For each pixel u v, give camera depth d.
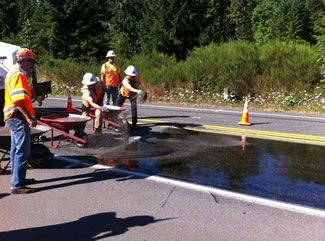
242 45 16.94
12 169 4.45
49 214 3.85
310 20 33.75
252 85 14.80
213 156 6.18
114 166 5.56
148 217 3.77
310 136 7.77
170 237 3.35
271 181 4.94
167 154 6.28
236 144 7.05
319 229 3.52
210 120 9.87
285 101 13.14
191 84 15.61
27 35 28.88
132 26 44.72
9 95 4.23
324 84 13.79
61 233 3.43
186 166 5.59
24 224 3.62
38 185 4.73
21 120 4.28
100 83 6.96
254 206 4.07
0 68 7.79
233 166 5.61
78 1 28.25
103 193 4.45
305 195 4.42
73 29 28.80
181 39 31.36
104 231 3.47
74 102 14.05
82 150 6.50
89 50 28.66
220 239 3.31
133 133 8.07
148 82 16.45
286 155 6.26
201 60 16.62
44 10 28.97
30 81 4.49
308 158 6.09
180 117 10.41
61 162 5.76
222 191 4.51
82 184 4.77
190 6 31.20
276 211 3.93
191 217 3.77
